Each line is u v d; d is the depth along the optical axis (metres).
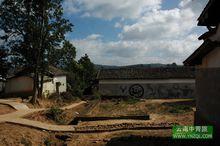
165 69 55.66
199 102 15.62
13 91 44.06
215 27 12.12
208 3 11.74
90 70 70.25
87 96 52.22
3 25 34.16
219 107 12.09
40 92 39.88
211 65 13.20
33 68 36.00
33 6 34.47
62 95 47.25
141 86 53.72
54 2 34.75
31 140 18.06
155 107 35.97
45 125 22.16
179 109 32.28
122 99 48.31
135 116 25.47
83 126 22.02
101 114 30.23
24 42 35.03
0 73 35.66
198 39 13.52
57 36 35.25
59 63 36.59
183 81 52.91
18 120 23.11
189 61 15.54
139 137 17.53
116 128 21.12
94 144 17.05
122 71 56.12
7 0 33.59
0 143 15.99
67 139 18.64
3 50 34.75
